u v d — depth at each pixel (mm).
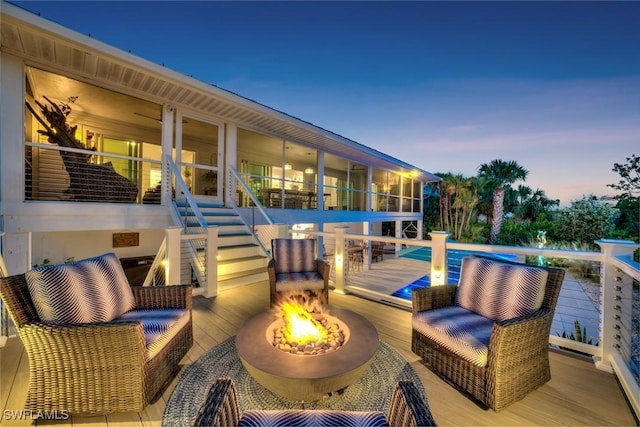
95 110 6211
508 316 2094
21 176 3820
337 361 1741
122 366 1698
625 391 1896
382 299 3902
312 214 8805
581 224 13109
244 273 4707
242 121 6594
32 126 5191
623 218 12219
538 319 1866
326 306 2709
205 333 2867
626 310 2113
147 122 7152
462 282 2508
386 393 1978
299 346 1949
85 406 1682
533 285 2049
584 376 2094
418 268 10828
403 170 13477
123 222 4766
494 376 1734
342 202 14203
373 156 10406
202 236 3949
